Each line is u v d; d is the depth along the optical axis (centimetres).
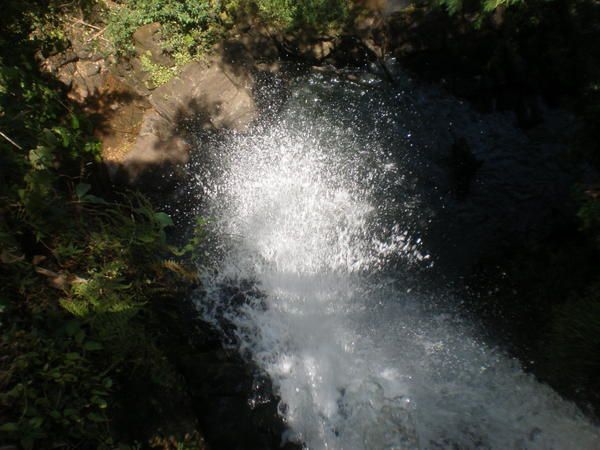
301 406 564
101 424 373
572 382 488
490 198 727
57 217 438
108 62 791
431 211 745
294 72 846
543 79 707
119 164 736
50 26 741
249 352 597
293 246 716
